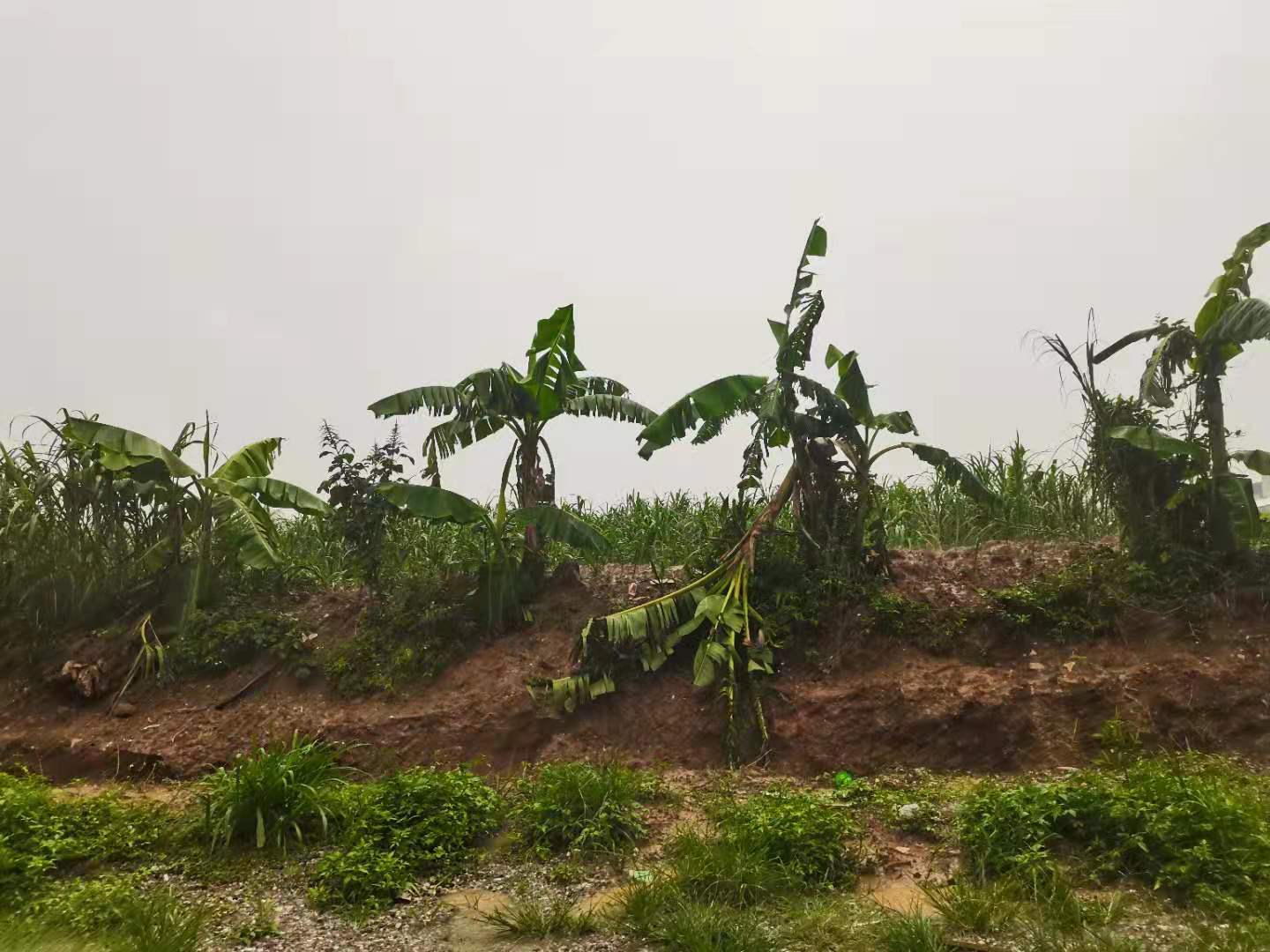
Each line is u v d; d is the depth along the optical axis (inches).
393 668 402.9
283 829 284.7
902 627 378.0
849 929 212.8
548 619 420.5
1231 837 225.1
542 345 414.9
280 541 496.4
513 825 289.0
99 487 442.0
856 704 352.2
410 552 482.6
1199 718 323.3
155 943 215.9
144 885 260.1
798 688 367.2
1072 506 446.0
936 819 275.6
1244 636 345.4
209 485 443.5
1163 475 385.7
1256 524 362.9
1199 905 212.2
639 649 387.9
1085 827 243.4
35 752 384.2
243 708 398.3
